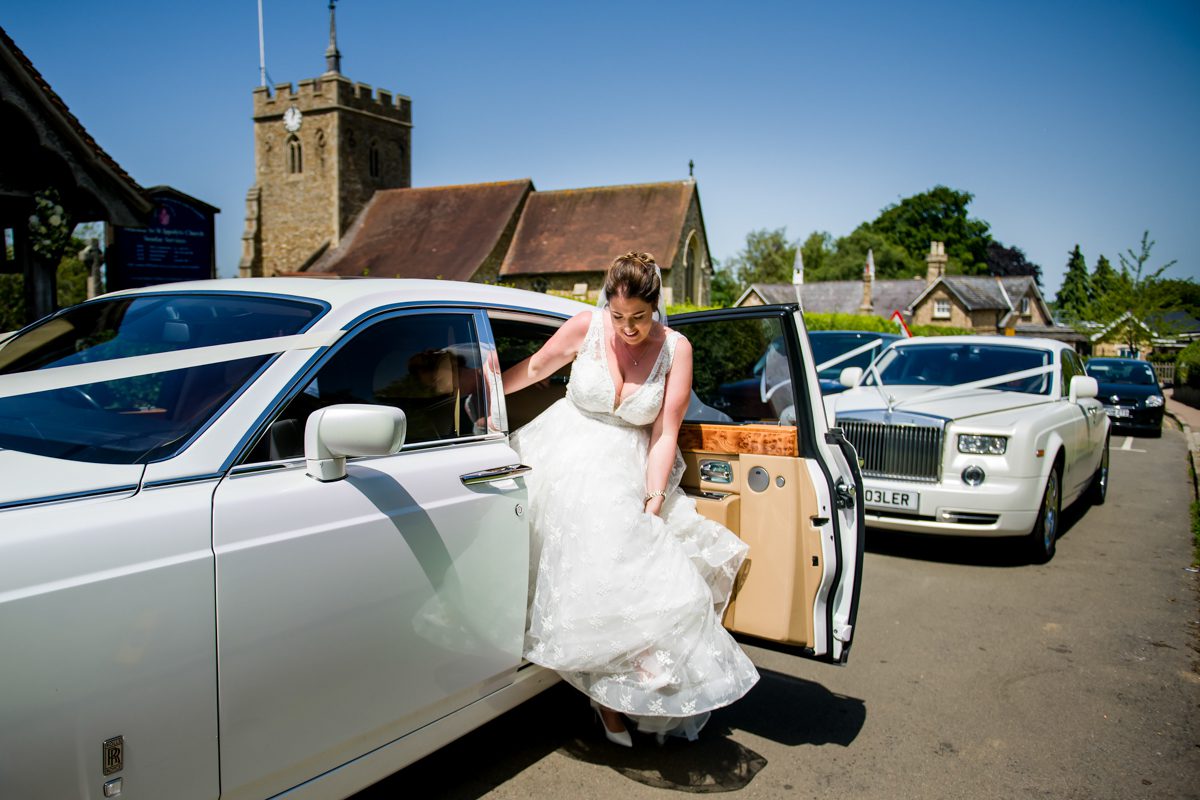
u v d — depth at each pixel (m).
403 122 49.56
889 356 7.83
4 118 7.41
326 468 2.16
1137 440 16.20
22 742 1.58
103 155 7.87
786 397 3.11
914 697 3.92
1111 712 3.77
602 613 2.66
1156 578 5.97
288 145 47.09
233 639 1.91
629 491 2.79
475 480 2.59
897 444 6.14
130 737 1.74
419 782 3.01
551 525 2.81
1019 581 5.85
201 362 2.20
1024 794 3.05
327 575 2.11
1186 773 3.22
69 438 2.08
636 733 3.44
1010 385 7.15
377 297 2.62
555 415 3.05
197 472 1.98
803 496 3.02
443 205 45.25
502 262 42.12
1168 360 39.38
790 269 88.19
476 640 2.56
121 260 9.87
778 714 3.71
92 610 1.68
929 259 61.47
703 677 2.69
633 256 2.68
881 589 5.63
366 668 2.22
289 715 2.04
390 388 2.55
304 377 2.29
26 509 1.72
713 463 3.23
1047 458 6.03
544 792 2.96
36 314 7.84
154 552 1.79
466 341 2.85
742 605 3.12
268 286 2.75
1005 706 3.83
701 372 3.46
